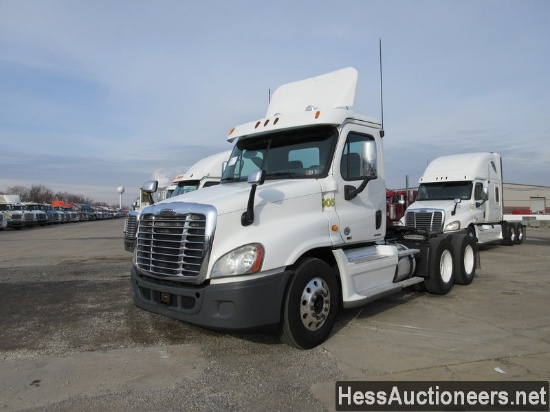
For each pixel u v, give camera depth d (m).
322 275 4.86
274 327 4.44
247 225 4.38
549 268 11.08
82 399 3.62
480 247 17.06
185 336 5.27
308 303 4.65
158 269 4.64
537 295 7.64
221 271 4.20
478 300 7.23
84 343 5.07
